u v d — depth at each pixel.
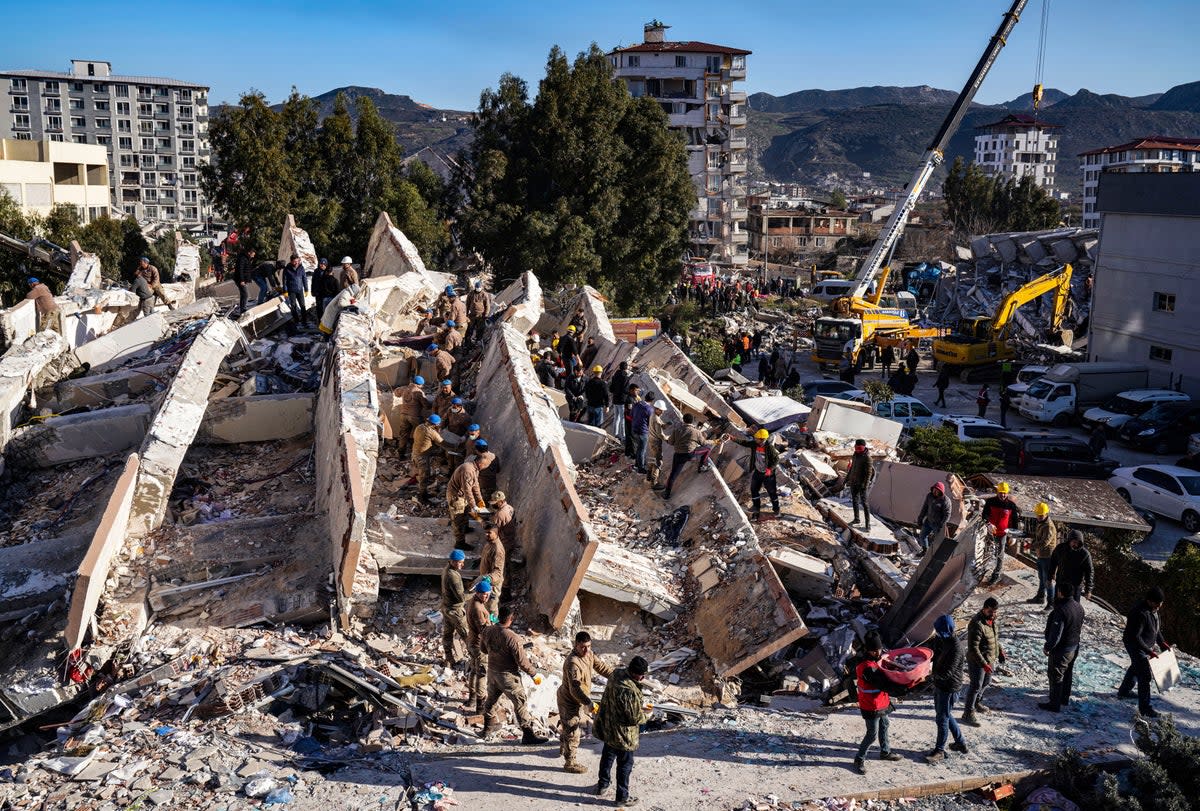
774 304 72.12
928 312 64.38
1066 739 11.10
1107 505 21.19
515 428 17.97
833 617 14.82
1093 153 155.38
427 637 13.39
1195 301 36.72
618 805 9.30
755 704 12.76
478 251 51.69
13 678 12.05
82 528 16.25
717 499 16.48
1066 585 11.74
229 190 45.06
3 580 13.77
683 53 101.81
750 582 14.17
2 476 18.36
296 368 22.20
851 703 12.66
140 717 11.05
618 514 17.48
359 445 15.97
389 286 26.44
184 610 13.58
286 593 13.64
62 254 34.50
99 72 153.62
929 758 10.55
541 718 11.77
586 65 52.06
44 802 9.04
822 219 125.69
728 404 25.12
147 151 155.75
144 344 24.44
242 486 17.97
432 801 9.29
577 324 29.69
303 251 29.75
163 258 60.94
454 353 24.11
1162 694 12.38
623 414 20.62
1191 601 18.36
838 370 47.16
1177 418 32.97
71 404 21.06
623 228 53.78
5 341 22.42
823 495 19.20
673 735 11.33
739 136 105.56
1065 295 50.19
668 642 14.15
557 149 50.28
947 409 40.22
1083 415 36.19
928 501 16.70
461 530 14.87
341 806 9.10
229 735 10.55
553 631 13.69
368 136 47.78
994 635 11.21
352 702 11.55
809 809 9.45
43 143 73.62
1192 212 36.38
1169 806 9.58
